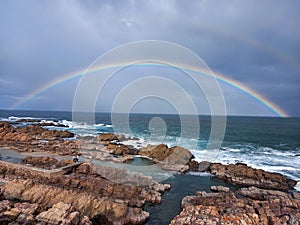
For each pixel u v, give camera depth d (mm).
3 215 11188
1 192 14039
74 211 11984
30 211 11664
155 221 13945
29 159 23078
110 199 14641
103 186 15758
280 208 13570
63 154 28719
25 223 10945
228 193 17922
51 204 13406
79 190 15398
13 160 25234
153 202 16047
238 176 23297
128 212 13695
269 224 12266
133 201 15289
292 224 11961
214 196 16922
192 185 20938
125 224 13039
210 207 13578
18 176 17969
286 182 21984
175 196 17875
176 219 12430
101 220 12750
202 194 17719
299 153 36594
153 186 18734
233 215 12586
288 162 30266
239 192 18969
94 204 13312
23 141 37688
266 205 14016
